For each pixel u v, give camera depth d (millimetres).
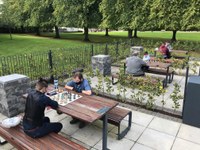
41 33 39219
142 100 5391
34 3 26359
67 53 8508
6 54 13734
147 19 16047
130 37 20266
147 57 8539
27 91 4938
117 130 4105
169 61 8625
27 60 7340
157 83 5320
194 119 4219
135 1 16344
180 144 3676
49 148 2703
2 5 28453
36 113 2916
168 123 4402
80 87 4316
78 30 50688
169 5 14406
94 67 8328
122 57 11203
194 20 13695
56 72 7449
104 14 18438
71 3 21297
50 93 3877
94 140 3795
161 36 32500
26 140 2893
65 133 4023
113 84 6977
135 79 5859
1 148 3545
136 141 3762
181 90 6535
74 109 3240
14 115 4750
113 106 3379
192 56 12250
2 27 34188
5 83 4426
